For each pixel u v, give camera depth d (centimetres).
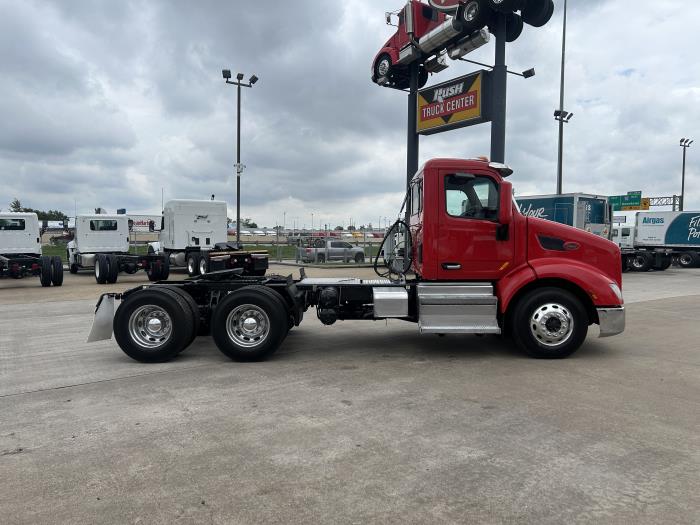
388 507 295
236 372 607
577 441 391
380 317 682
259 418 445
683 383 551
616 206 5194
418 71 2234
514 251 680
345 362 654
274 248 4409
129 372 610
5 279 2141
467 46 1864
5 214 1831
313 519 283
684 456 363
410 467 347
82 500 305
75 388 542
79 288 1689
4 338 833
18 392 528
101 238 2142
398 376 583
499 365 633
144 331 662
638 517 283
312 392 522
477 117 1855
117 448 382
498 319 684
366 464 352
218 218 2202
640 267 2623
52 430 420
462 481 326
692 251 2903
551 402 486
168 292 662
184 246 2136
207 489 318
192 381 567
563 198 2195
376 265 830
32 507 297
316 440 395
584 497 305
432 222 679
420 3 2064
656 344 765
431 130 2077
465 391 523
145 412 463
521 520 280
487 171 683
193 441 395
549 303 655
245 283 707
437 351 718
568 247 680
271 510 293
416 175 735
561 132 2748
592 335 845
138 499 306
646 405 477
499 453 369
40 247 1912
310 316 1098
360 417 446
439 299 657
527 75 2305
